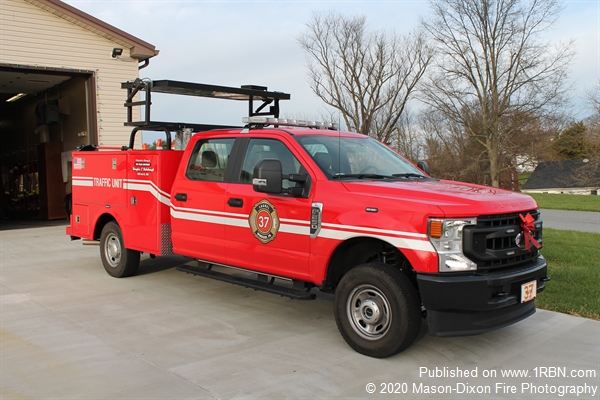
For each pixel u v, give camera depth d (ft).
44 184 57.77
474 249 13.10
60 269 26.43
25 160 67.77
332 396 12.06
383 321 14.08
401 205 13.65
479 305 12.87
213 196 18.78
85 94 51.85
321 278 15.40
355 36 108.06
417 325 13.65
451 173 142.72
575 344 15.46
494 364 14.02
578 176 120.88
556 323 17.37
